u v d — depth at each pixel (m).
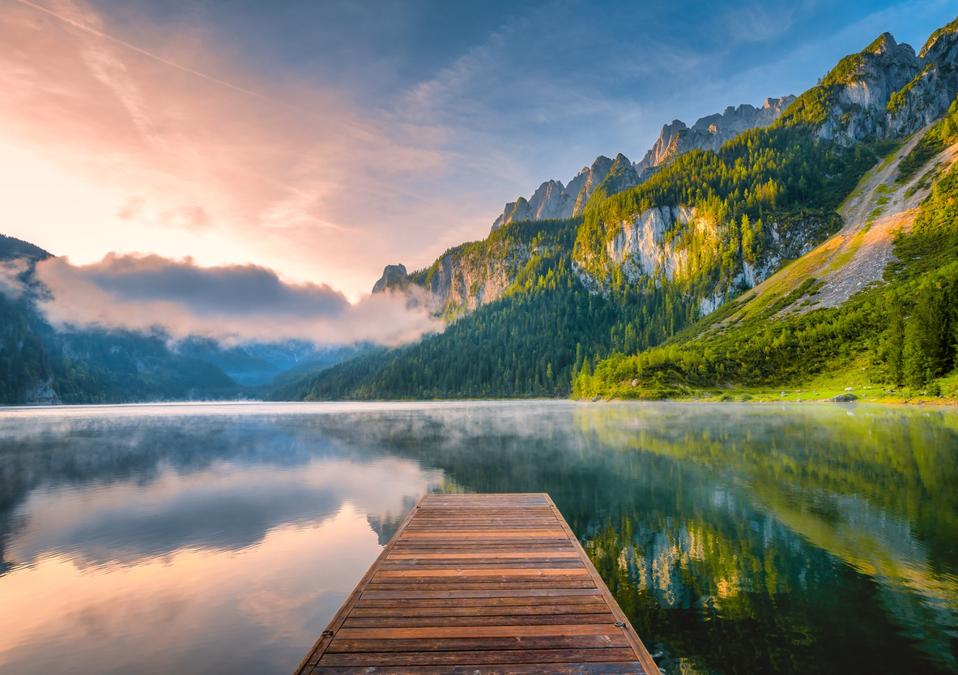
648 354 130.38
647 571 14.12
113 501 25.56
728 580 13.29
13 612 13.07
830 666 9.30
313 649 7.68
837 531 16.91
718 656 9.76
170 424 86.44
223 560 16.94
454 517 16.30
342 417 99.06
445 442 48.03
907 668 9.18
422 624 8.58
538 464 32.62
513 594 9.89
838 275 141.12
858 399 77.06
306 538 19.30
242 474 32.91
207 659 10.74
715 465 30.03
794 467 28.36
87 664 10.56
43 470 35.53
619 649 7.76
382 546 18.38
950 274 82.00
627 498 22.56
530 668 7.20
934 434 38.47
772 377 101.75
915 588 12.45
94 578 15.34
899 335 75.00
